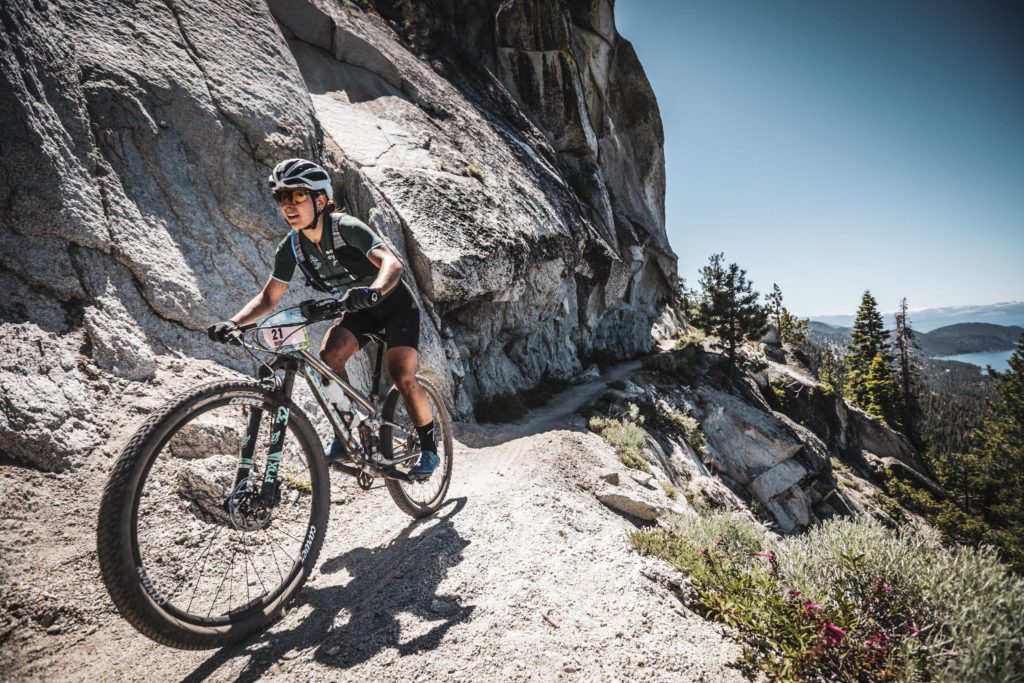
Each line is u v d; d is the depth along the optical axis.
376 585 2.97
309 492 4.18
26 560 2.83
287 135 7.30
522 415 11.48
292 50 12.66
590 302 21.98
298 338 2.72
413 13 21.03
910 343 51.19
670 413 17.77
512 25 25.38
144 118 5.75
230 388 2.44
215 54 7.10
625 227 30.41
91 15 5.89
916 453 38.94
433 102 15.30
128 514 2.04
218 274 5.68
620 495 5.09
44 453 3.37
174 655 2.45
